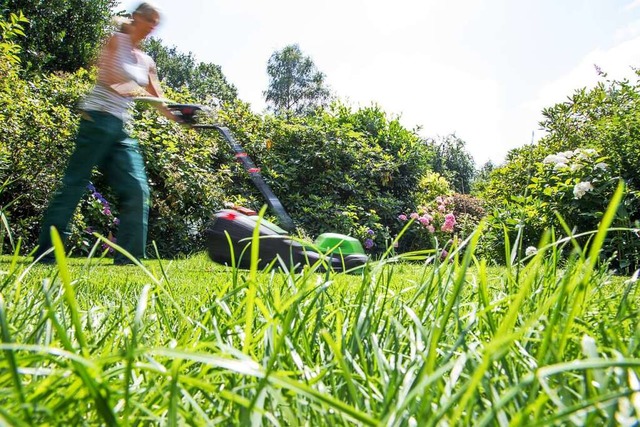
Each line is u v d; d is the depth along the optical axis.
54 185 7.18
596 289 1.42
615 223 5.91
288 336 0.93
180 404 0.72
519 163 12.43
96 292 2.21
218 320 1.20
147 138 9.09
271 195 5.66
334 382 0.80
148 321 1.37
